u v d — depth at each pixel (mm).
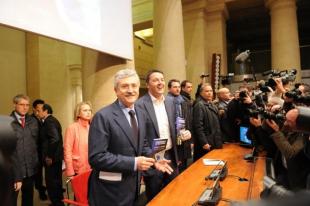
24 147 3117
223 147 3617
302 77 8102
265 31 11055
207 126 3611
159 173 2471
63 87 6762
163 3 5105
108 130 1724
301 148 1501
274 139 1705
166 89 5035
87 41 2539
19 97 3113
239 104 3627
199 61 7172
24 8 1977
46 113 3732
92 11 2623
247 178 1997
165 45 5078
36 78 6270
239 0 7434
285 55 6578
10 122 263
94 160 1669
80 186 2229
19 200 3693
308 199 253
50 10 2180
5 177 242
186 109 3471
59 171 3625
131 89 1790
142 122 1915
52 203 3555
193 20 7281
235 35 11500
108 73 3090
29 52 6289
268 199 278
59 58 6688
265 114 1874
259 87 2764
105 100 3088
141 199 2521
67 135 2998
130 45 3217
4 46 5922
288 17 6617
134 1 8219
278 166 1911
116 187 1712
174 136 2730
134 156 1795
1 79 5844
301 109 533
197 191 1789
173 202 1604
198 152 3764
